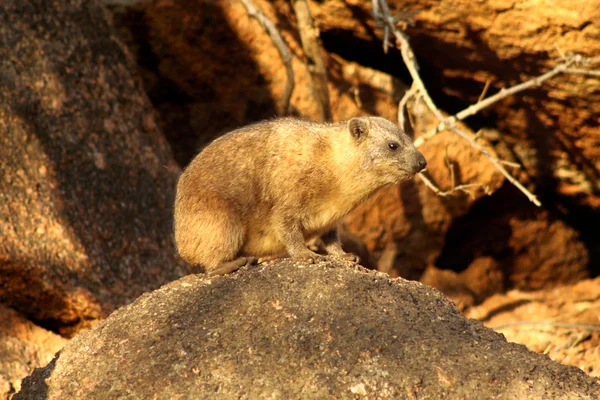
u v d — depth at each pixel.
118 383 7.11
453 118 12.30
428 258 15.88
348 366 6.78
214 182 9.02
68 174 12.05
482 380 6.62
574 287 16.25
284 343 7.05
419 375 6.67
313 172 9.10
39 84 12.40
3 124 11.80
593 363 13.07
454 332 7.21
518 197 15.70
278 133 9.22
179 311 7.73
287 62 13.66
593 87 12.27
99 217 12.02
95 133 12.66
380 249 15.36
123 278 11.77
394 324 7.18
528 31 12.11
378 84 15.20
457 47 13.16
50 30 12.86
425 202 15.40
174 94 15.30
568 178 14.84
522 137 14.73
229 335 7.25
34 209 11.48
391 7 13.02
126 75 13.43
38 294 11.17
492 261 16.55
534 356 6.98
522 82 13.11
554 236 16.28
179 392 6.88
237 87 15.16
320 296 7.48
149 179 12.91
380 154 9.30
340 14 14.09
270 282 7.73
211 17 14.75
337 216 9.48
